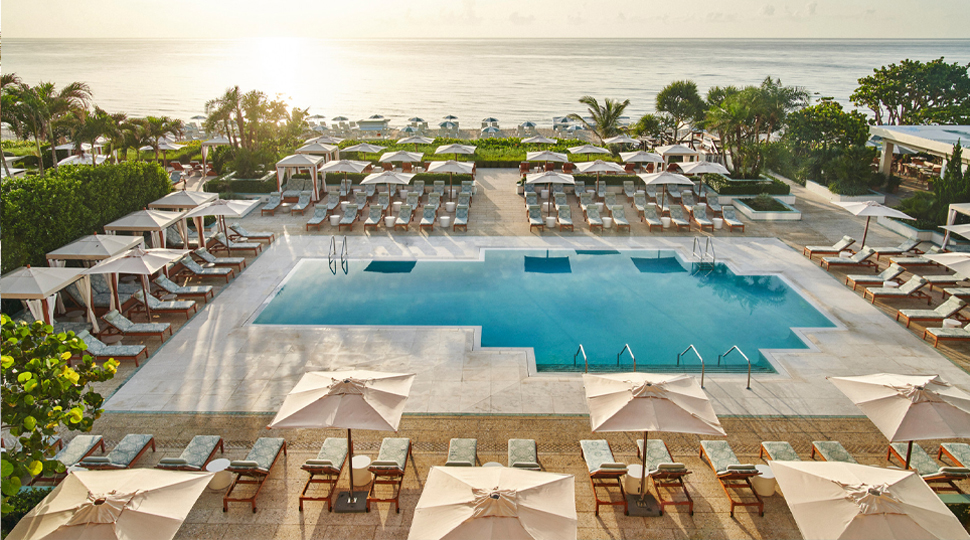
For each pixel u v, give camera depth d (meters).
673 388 10.12
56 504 7.83
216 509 10.31
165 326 16.59
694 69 169.12
